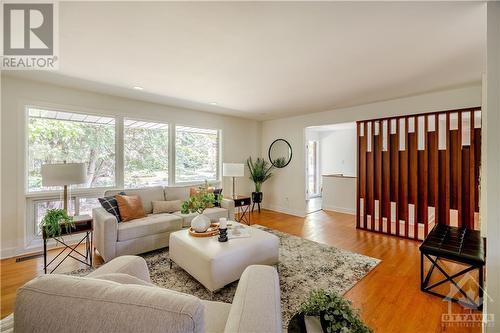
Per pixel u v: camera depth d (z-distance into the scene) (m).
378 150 4.06
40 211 3.20
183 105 4.38
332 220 4.84
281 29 1.84
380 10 1.60
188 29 1.84
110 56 2.31
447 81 2.97
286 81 3.00
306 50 2.18
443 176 3.40
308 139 7.48
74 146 3.48
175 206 3.70
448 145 3.36
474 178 3.14
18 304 0.64
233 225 2.90
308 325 1.02
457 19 1.69
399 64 2.47
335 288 2.19
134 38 1.97
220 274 2.00
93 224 3.07
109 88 3.34
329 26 1.79
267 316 0.87
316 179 7.84
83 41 2.02
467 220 3.20
